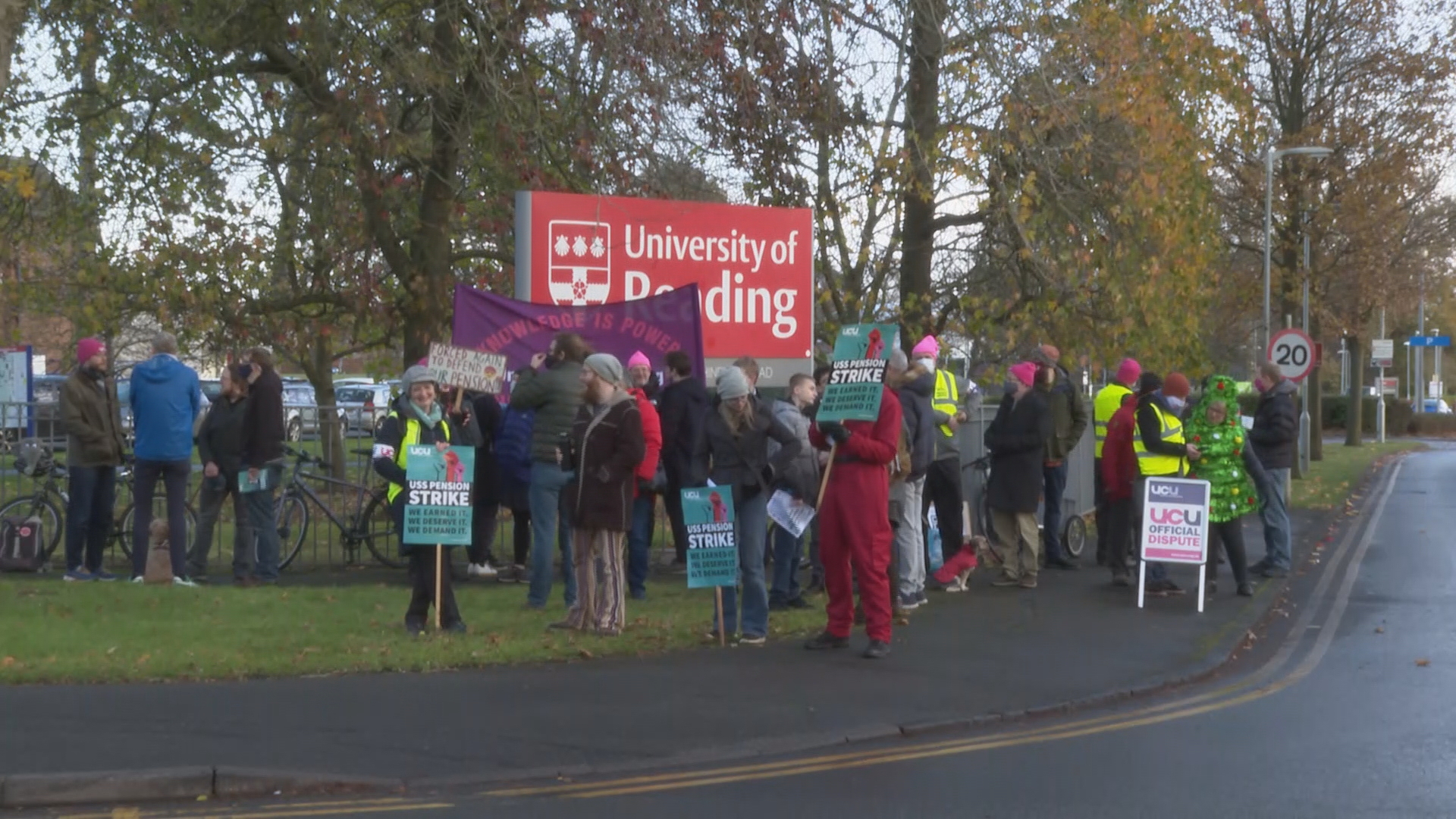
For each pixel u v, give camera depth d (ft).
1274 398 48.80
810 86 53.57
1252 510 41.86
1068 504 52.70
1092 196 59.47
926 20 55.72
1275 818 19.93
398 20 53.57
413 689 27.20
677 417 39.55
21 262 60.59
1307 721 26.22
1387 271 113.09
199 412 41.06
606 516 32.37
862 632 35.04
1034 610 38.75
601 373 32.30
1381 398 178.70
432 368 33.86
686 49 48.44
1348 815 20.03
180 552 40.22
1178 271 62.44
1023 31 56.70
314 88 54.60
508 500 42.78
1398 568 50.11
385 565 46.65
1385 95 105.70
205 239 58.80
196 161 58.03
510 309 42.78
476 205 60.03
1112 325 61.21
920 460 37.04
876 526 31.53
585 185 51.57
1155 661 31.65
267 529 41.37
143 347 90.99
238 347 60.90
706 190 55.26
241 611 34.99
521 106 50.03
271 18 52.70
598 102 50.34
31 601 35.60
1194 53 62.49
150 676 27.53
